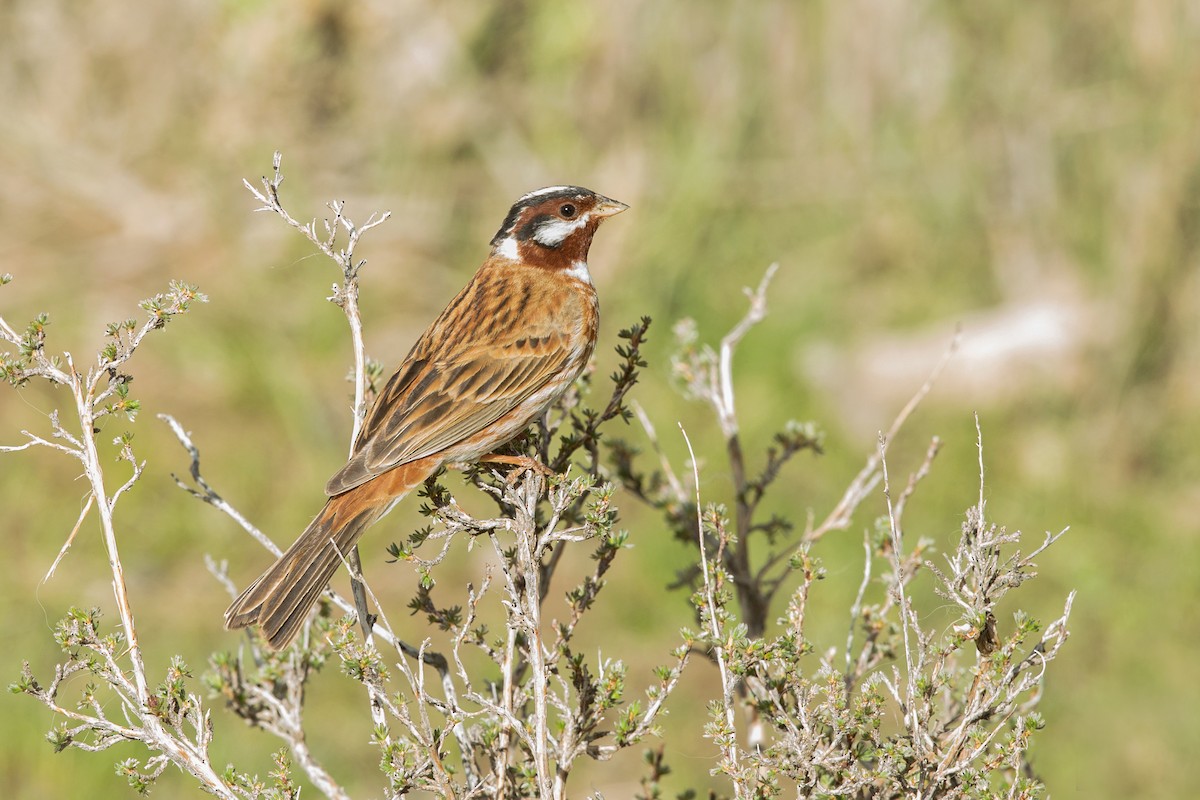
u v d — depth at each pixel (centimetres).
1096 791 1059
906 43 1670
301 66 1661
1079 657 1171
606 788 1041
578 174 1670
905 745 577
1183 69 1510
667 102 1698
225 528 1306
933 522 1284
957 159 1633
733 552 767
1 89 1706
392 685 1098
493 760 618
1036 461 1369
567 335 796
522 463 745
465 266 1614
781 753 587
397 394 747
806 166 1677
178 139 1675
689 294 1573
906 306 1569
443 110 1680
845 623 1140
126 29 1683
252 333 1502
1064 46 1611
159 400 1429
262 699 651
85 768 1033
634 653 1187
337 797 623
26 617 1195
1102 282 1493
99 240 1603
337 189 1647
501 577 1254
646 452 1378
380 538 1302
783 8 1692
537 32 1705
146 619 1202
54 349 1455
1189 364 1429
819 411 1453
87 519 1298
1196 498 1336
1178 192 1454
